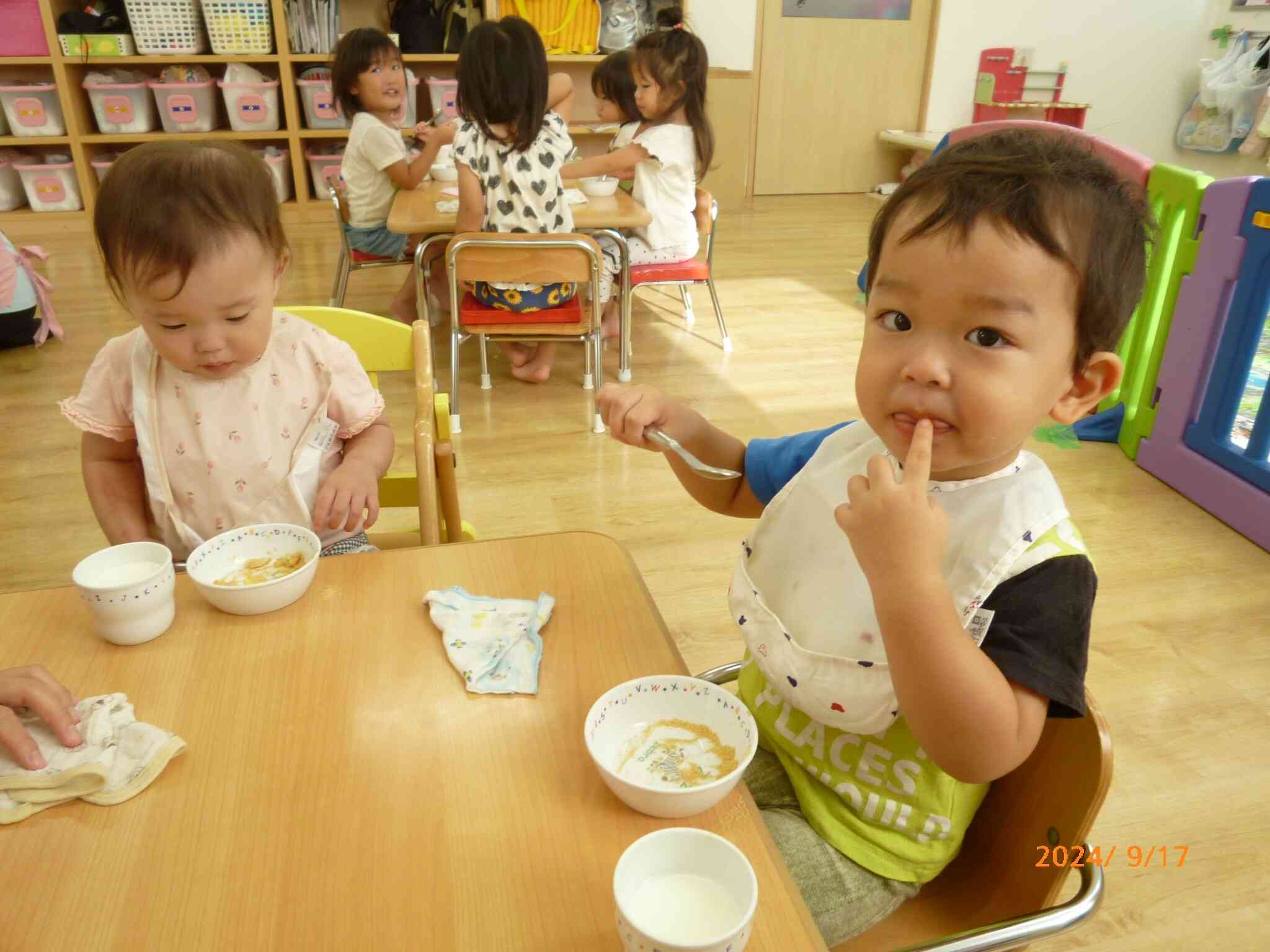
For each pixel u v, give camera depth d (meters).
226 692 0.72
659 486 2.45
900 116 6.58
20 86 4.81
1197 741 1.61
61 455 2.55
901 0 6.24
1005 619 0.70
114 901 0.55
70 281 4.13
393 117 3.55
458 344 2.79
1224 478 2.31
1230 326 2.28
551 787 0.63
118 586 0.76
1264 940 1.26
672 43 3.22
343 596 0.85
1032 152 0.65
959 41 6.41
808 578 0.83
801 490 0.87
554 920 0.54
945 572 0.73
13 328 3.26
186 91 4.93
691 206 3.37
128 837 0.59
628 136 3.81
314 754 0.66
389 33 5.33
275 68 5.26
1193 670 1.78
